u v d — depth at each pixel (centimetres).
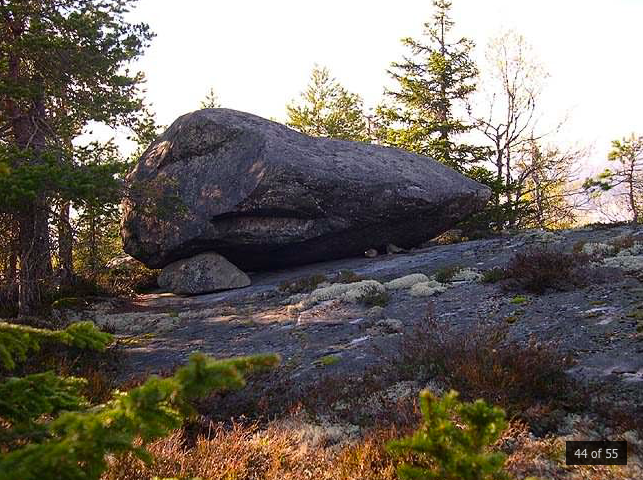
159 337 1138
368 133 3912
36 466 188
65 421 212
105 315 1320
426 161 2020
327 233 1712
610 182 2014
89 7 1470
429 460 468
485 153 2733
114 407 236
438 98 2852
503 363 665
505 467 466
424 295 1184
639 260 1127
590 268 1098
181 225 1672
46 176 1034
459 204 1920
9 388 275
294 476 507
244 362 221
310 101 3522
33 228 1211
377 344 909
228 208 1608
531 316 913
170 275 1706
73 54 1358
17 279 1205
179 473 495
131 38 1487
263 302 1396
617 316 830
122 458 472
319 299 1286
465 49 2875
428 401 263
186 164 1766
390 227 1841
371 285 1309
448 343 769
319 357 895
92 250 1547
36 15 1334
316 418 653
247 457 544
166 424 229
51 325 1085
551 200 3072
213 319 1261
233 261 1784
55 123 1441
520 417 564
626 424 522
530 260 1180
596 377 643
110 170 1162
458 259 1566
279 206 1616
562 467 471
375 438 554
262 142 1659
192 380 210
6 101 1359
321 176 1648
